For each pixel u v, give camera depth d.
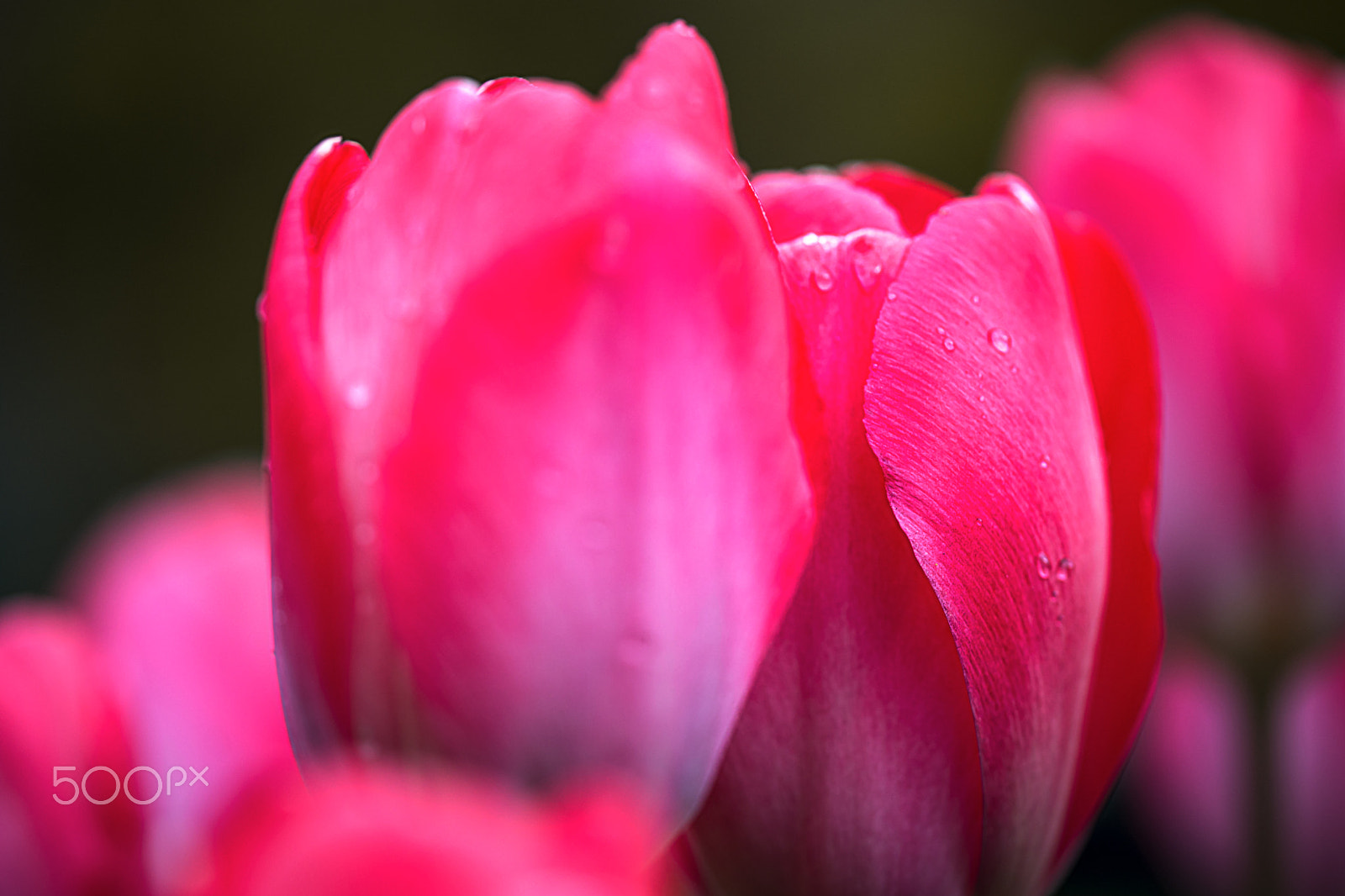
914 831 0.30
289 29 1.86
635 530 0.27
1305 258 0.41
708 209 0.26
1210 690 0.47
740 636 0.27
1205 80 0.45
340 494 0.27
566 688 0.27
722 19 1.81
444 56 1.89
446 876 0.23
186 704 0.36
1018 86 1.66
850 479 0.29
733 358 0.27
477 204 0.27
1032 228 0.30
